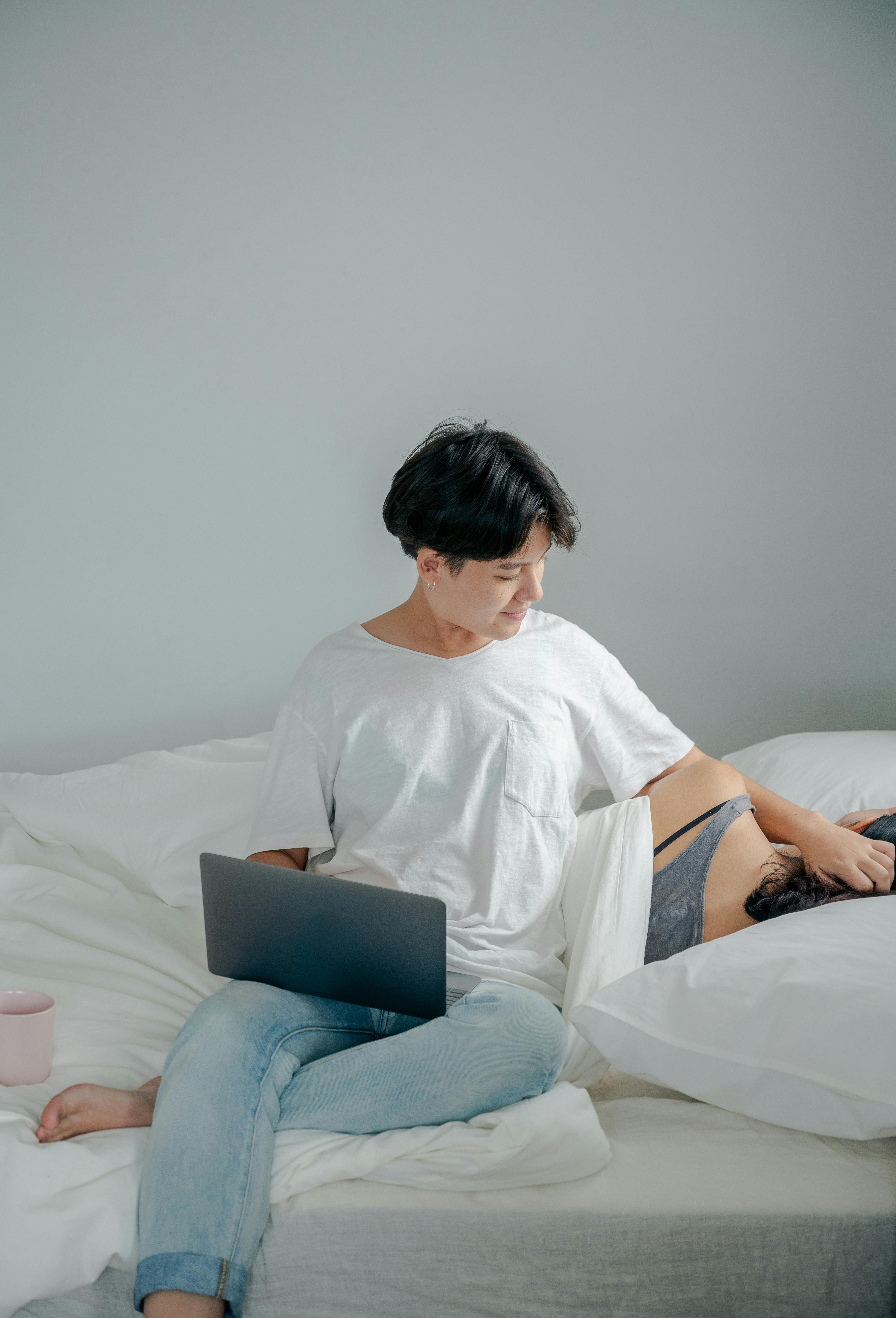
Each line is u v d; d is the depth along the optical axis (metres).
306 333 2.10
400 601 2.18
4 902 1.48
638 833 1.27
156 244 2.07
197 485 2.13
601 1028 1.05
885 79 1.98
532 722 1.27
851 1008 0.95
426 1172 0.92
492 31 2.02
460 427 1.21
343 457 2.13
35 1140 0.93
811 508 2.09
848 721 2.14
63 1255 0.84
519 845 1.25
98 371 2.10
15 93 2.02
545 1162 0.92
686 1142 0.99
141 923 1.48
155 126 2.04
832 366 2.05
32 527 2.13
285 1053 1.01
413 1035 1.01
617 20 2.00
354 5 2.02
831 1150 0.97
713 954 1.08
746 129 2.01
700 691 2.15
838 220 2.02
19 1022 1.04
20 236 2.06
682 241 2.04
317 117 2.05
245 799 1.63
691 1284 0.91
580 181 2.05
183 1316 0.81
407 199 2.06
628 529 2.12
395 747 1.25
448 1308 0.90
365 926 1.01
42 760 2.21
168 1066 0.97
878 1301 0.91
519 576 1.19
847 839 1.30
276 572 2.16
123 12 2.02
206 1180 0.87
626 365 2.08
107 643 2.18
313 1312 0.90
